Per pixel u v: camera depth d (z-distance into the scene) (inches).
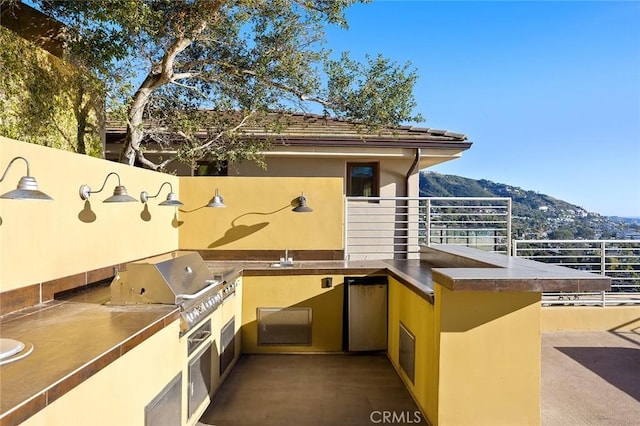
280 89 246.2
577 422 130.0
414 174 329.1
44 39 182.7
